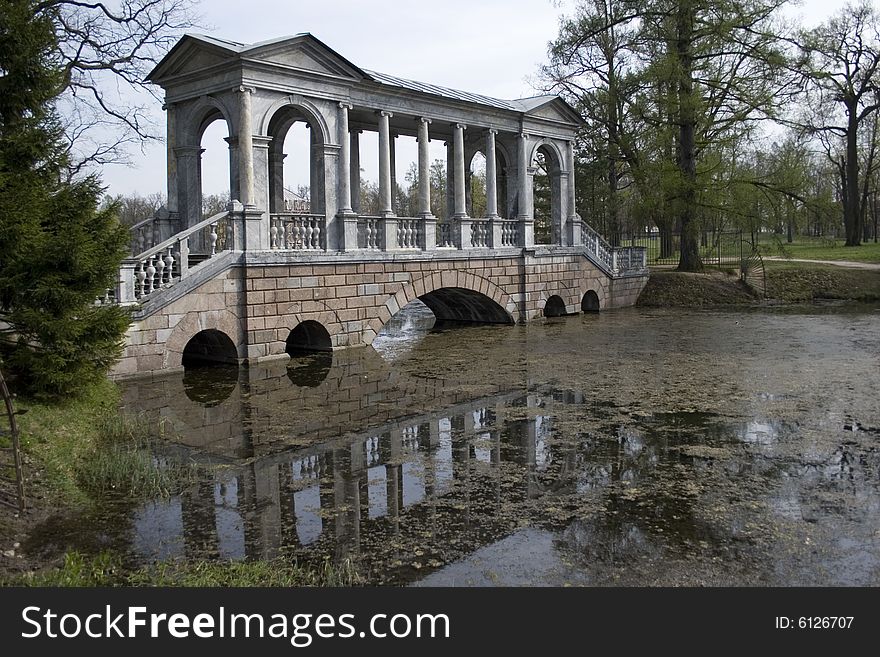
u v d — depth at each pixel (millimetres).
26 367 11273
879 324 25016
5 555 6879
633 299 33500
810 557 6953
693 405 13438
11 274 10594
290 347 21016
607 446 10953
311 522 8070
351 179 25188
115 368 15688
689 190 33531
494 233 25719
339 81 20125
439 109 23484
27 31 10836
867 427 11656
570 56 37469
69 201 11219
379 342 22688
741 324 25781
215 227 20562
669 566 6801
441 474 9766
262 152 18594
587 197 44594
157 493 8984
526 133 26844
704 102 33312
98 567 6715
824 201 33281
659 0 33031
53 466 9281
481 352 20281
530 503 8625
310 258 19312
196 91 19281
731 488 9000
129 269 15789
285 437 11609
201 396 14539
